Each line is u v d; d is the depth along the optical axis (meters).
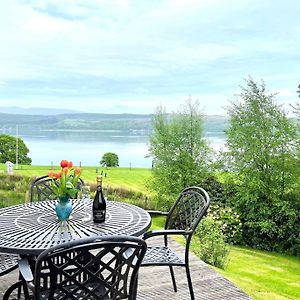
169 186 13.41
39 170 19.62
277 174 11.16
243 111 11.51
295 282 7.41
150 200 13.56
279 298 4.11
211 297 2.85
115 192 13.33
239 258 9.30
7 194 9.42
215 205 11.47
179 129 13.55
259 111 11.30
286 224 11.00
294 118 11.16
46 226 2.26
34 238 2.04
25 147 29.75
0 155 28.69
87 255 1.66
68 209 2.40
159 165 13.77
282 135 11.14
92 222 2.35
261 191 11.19
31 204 2.88
